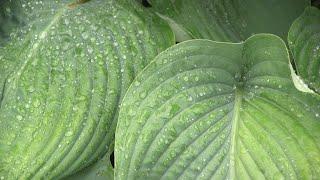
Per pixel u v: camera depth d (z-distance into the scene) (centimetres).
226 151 54
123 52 62
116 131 54
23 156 58
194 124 55
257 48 55
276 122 55
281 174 53
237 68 58
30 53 62
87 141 58
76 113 59
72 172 58
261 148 54
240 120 55
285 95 55
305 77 60
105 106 59
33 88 60
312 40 62
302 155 53
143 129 55
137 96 55
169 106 55
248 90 57
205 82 57
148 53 62
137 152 55
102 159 60
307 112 54
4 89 60
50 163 58
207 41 55
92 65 61
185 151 55
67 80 60
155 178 55
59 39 62
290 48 60
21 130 58
